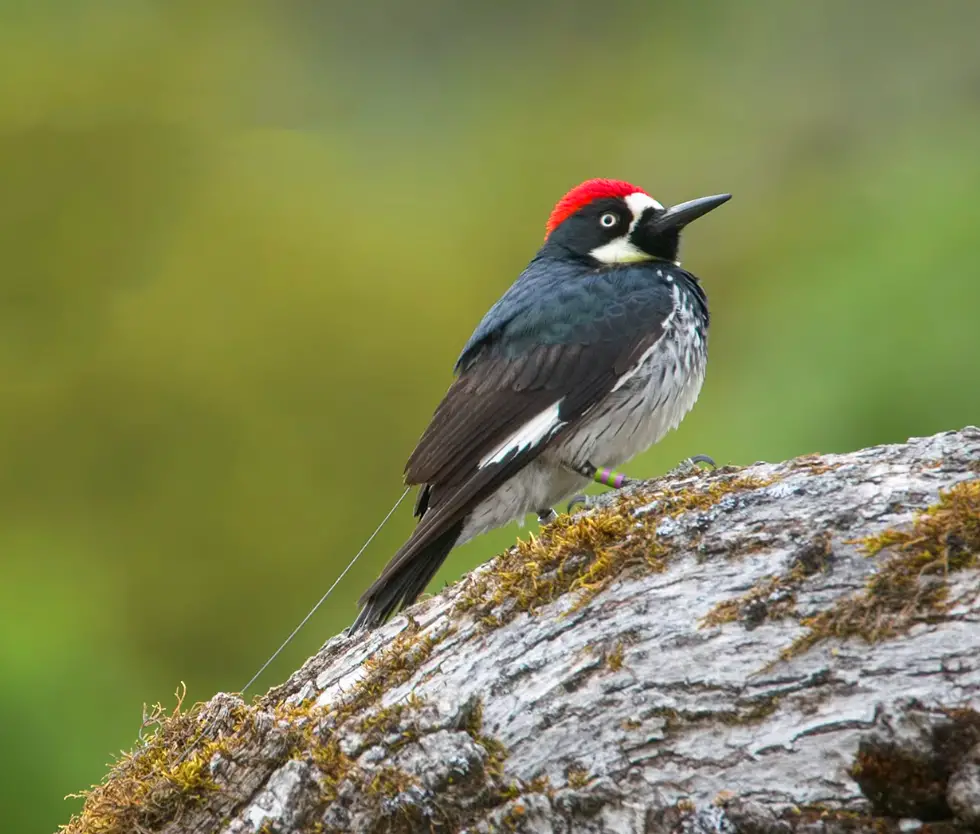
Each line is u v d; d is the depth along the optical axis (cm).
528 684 548
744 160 1895
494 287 1656
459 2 2123
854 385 1162
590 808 533
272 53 2038
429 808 546
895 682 504
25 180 1728
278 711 591
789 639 519
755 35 2080
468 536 794
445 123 2008
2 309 1591
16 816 1091
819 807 508
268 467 1490
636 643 538
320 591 1422
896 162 1513
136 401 1523
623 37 2139
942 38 1962
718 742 521
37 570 1389
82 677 1225
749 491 550
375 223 1700
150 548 1439
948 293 1170
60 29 2000
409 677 570
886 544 518
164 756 595
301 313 1577
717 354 1495
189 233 1669
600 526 561
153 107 1880
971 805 483
